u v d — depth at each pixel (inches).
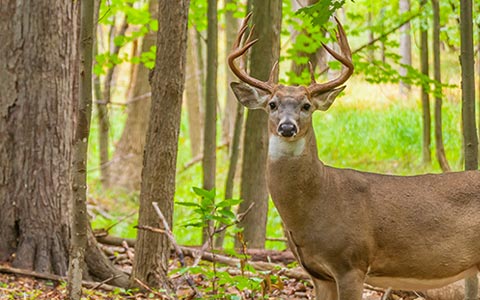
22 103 522.3
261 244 608.4
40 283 494.0
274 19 572.1
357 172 365.7
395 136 1091.9
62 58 524.1
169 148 457.7
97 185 1173.7
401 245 356.5
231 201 387.2
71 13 527.5
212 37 635.5
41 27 521.0
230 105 1235.9
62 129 523.8
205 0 735.7
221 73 1745.8
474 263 364.5
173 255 553.3
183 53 455.2
